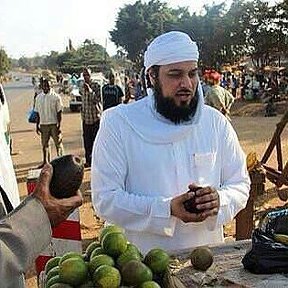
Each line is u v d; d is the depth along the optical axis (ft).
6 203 6.60
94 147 10.43
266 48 128.36
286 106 82.74
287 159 38.32
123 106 10.42
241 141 49.49
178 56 9.60
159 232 9.58
